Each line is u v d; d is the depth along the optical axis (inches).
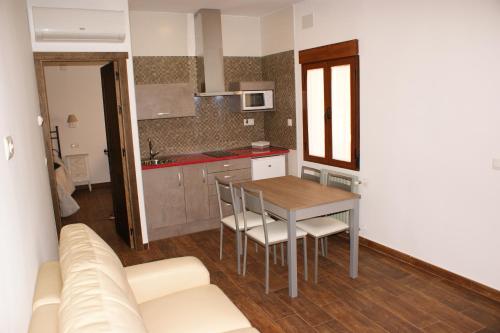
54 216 150.6
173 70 201.6
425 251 138.5
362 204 163.2
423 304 118.0
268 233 132.0
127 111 162.1
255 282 137.3
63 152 293.1
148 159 201.0
